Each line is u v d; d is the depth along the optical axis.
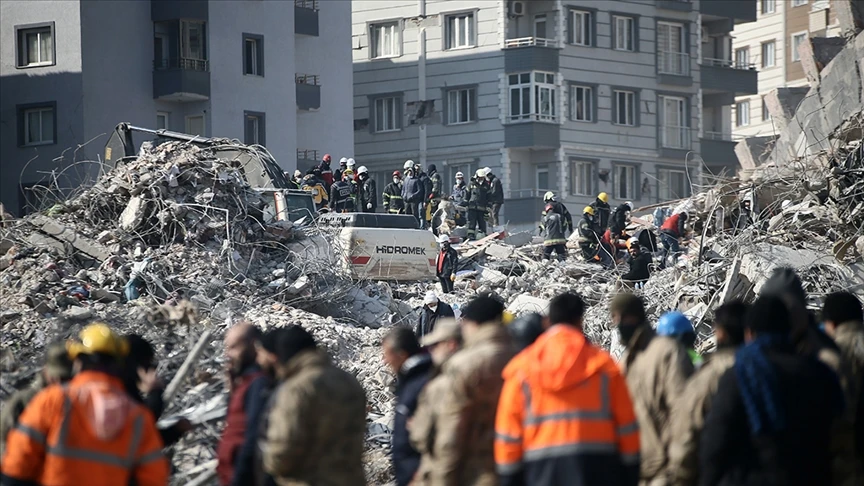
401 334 31.30
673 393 28.33
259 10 164.75
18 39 152.62
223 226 75.00
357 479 27.17
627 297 30.20
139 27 155.50
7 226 73.12
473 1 193.62
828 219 69.75
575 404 25.30
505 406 25.80
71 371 26.48
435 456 27.59
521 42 191.12
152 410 29.89
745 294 61.72
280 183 89.50
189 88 155.50
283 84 167.62
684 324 30.55
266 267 76.69
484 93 192.75
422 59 197.75
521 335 31.16
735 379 24.38
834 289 59.94
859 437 27.09
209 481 32.16
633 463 25.48
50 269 67.12
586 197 195.38
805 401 24.17
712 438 24.39
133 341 29.92
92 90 150.75
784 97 116.06
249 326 29.86
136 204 74.06
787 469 23.92
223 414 33.62
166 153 78.44
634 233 113.81
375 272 83.94
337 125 178.88
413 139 198.88
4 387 34.44
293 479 26.66
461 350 28.00
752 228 66.88
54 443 23.25
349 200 111.62
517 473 25.66
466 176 194.88
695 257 72.31
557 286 86.75
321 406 26.45
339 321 76.06
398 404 31.03
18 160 153.00
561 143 191.25
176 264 70.94
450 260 87.50
